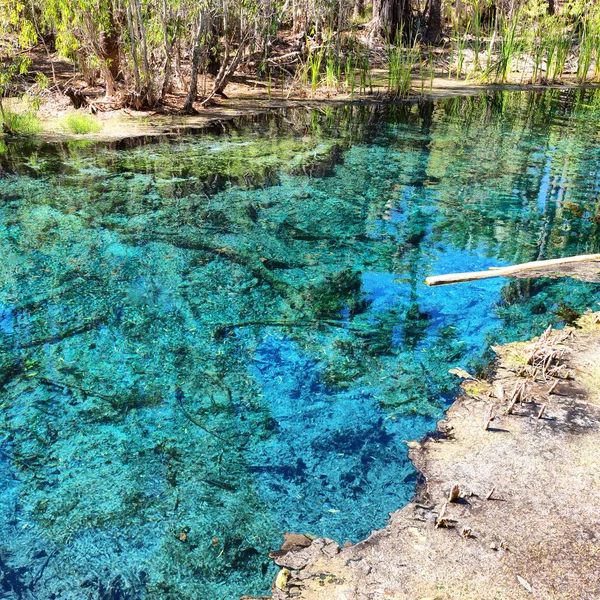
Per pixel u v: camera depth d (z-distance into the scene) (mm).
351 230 6352
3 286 5004
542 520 2875
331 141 9555
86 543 2877
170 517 3020
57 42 10258
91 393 3879
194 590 2648
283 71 14258
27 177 7430
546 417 3617
